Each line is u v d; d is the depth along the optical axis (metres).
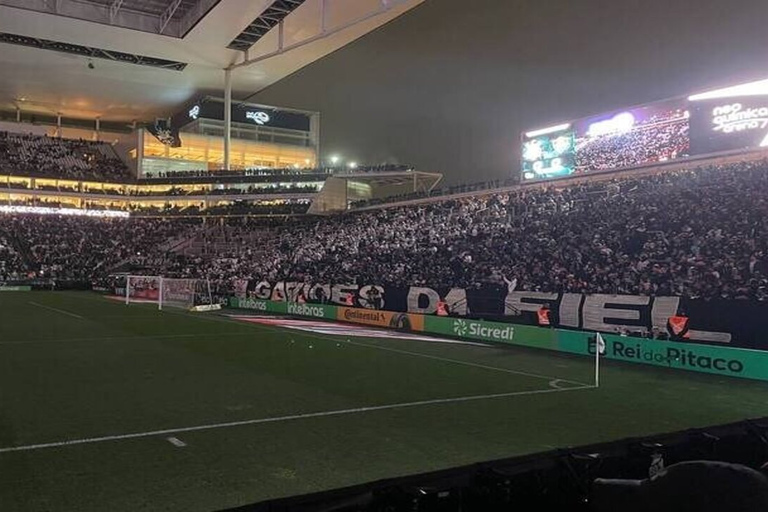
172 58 51.56
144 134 60.91
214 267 43.09
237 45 49.16
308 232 43.12
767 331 14.48
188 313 30.81
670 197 24.30
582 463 4.73
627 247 22.91
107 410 9.80
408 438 8.38
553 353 17.92
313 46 49.38
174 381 12.44
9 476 6.61
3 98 62.66
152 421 9.12
